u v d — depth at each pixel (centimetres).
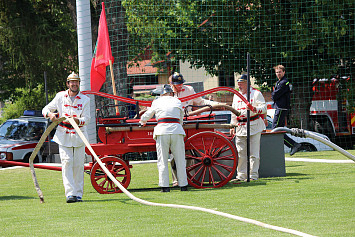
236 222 1295
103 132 1978
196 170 2141
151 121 2008
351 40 4591
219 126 2053
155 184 2188
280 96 2680
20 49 5900
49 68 6141
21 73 6412
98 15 4403
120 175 1961
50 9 6094
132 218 1390
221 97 5472
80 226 1302
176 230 1217
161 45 4597
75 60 6281
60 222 1363
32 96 6731
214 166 2006
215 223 1290
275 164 2238
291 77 4684
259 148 2162
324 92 4797
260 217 1348
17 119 4022
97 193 1970
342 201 1541
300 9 4575
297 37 4506
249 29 4612
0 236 1203
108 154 1969
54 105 1805
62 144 1772
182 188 1922
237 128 2161
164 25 4478
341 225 1223
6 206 1688
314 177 2139
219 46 4691
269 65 4659
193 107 2170
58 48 5872
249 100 2086
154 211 1494
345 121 4825
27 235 1209
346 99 4772
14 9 5809
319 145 3669
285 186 1900
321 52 4575
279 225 1245
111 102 3959
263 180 2119
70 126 1784
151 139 1989
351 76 4762
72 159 1778
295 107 4709
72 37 6053
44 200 1825
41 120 3984
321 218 1309
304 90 4734
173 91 2106
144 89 6731
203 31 4666
